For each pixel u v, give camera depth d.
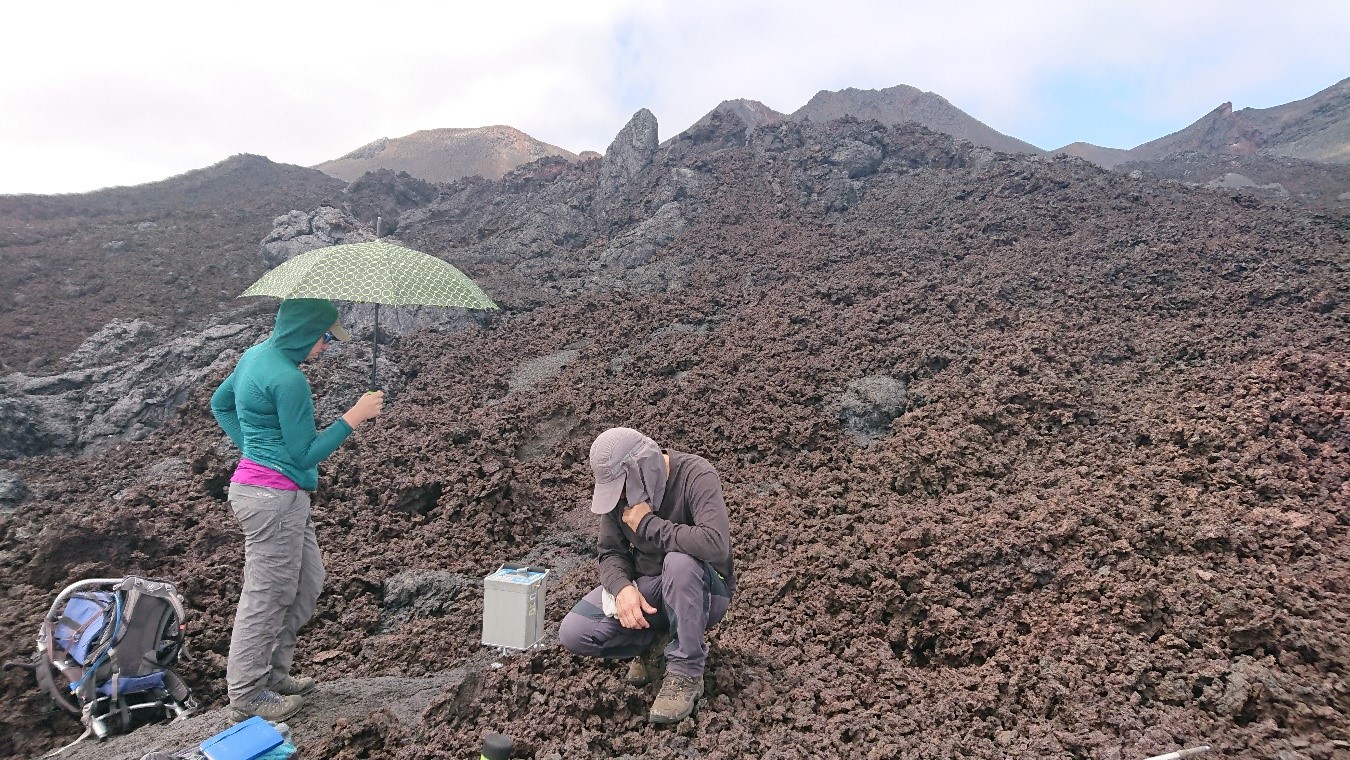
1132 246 12.93
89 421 11.85
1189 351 9.23
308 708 4.39
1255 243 12.38
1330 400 6.74
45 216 22.20
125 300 17.06
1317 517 5.43
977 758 3.68
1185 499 5.97
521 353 12.62
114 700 4.36
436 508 7.49
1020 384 8.64
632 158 21.53
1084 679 4.23
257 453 4.18
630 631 4.13
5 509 8.68
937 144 19.34
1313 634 4.11
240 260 19.48
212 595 5.73
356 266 4.64
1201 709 3.89
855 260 14.25
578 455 9.07
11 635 4.88
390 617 5.94
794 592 5.56
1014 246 13.69
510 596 4.68
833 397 9.40
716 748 3.76
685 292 14.20
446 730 3.96
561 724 3.93
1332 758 3.37
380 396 4.58
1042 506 6.19
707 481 4.04
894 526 6.39
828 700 4.21
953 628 4.99
